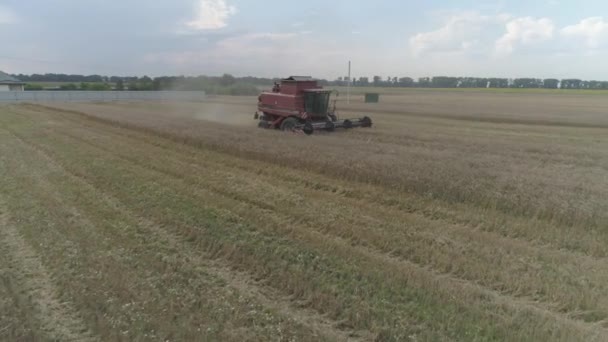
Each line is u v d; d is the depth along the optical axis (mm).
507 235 7488
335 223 7844
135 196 9547
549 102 62469
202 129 21281
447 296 5062
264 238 7051
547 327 4445
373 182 11062
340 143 17141
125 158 14320
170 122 24875
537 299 5230
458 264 6035
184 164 13398
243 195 9836
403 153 14883
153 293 5129
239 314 4715
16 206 8820
